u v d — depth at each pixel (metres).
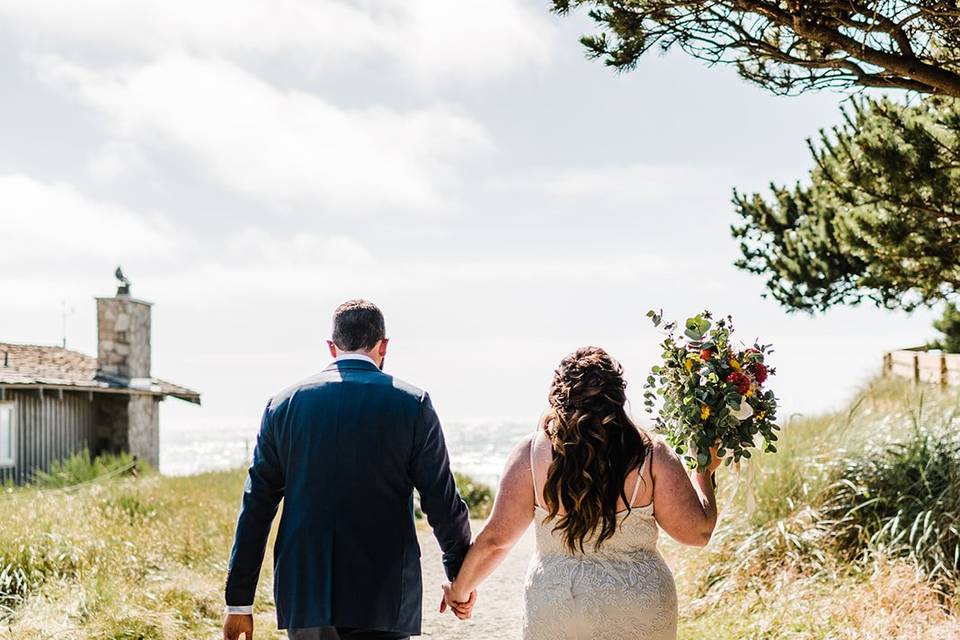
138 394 22.67
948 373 10.98
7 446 19.84
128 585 6.99
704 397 3.66
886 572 6.02
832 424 8.54
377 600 3.41
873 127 7.59
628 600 3.27
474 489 18.48
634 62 5.85
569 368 3.44
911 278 8.77
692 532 3.42
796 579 6.56
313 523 3.43
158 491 11.64
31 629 5.96
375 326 3.75
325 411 3.50
